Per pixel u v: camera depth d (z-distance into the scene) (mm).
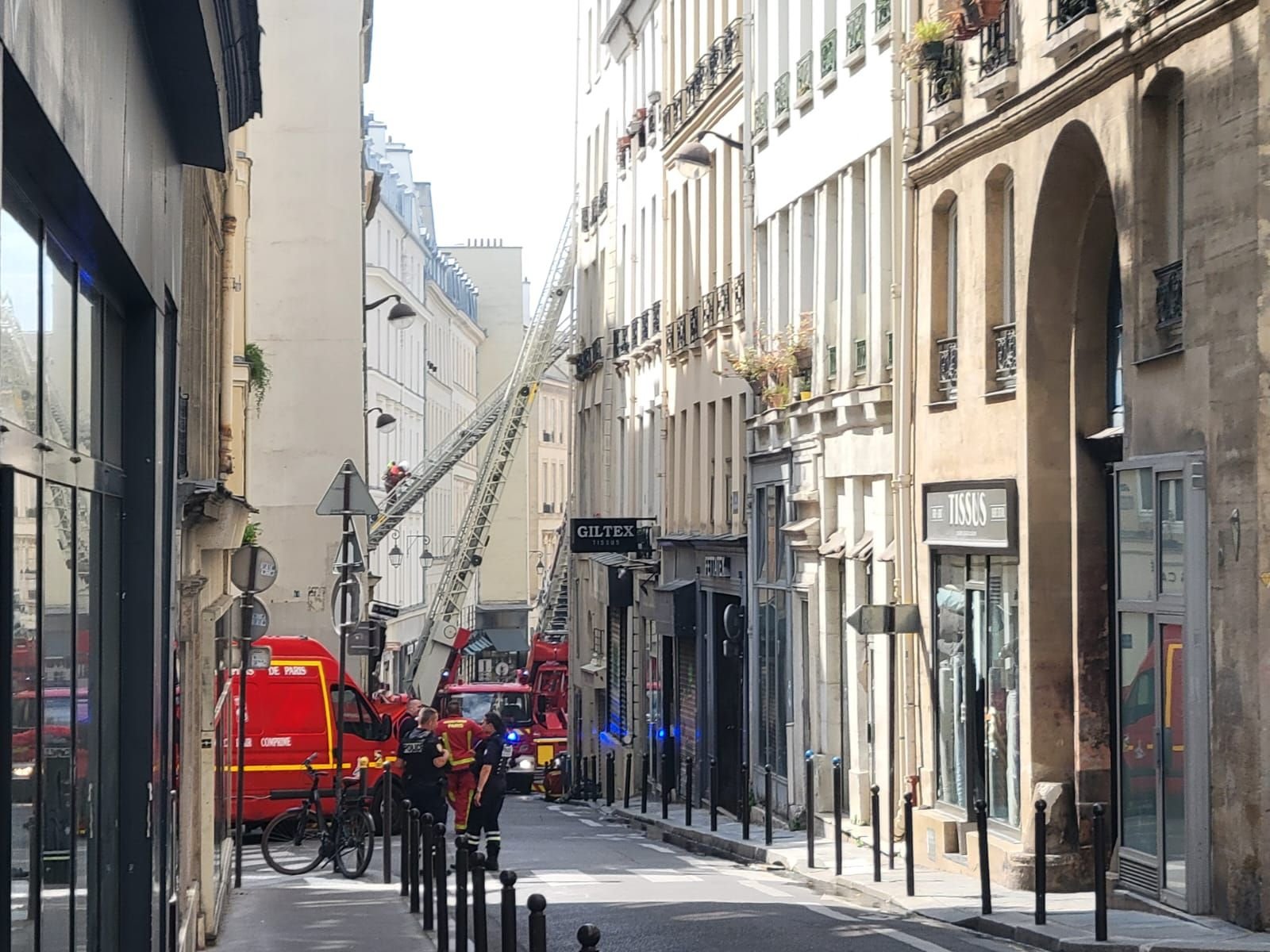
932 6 24625
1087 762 20828
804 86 31750
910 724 25469
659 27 47406
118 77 9492
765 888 22578
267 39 47719
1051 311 21375
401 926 18500
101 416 10164
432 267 98438
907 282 25672
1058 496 21375
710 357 40531
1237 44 15992
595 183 59094
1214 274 16406
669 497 45219
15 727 6754
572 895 21516
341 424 47625
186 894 15836
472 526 70375
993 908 18672
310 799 25688
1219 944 14617
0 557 6434
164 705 12133
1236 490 15984
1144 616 18047
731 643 37062
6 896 6457
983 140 22703
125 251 9719
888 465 26781
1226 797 16172
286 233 47688
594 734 55938
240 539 23109
